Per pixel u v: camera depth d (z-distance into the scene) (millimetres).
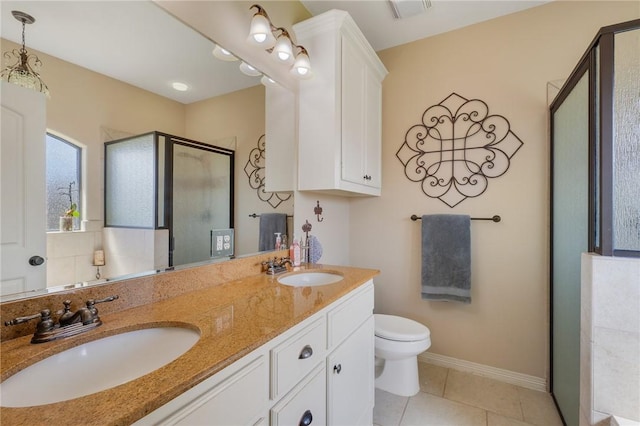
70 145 893
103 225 971
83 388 702
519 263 1982
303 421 979
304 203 1939
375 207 2473
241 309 1014
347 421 1305
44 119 833
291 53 1511
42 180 826
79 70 916
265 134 1639
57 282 851
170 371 611
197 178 1314
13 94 771
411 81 2336
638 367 1065
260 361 805
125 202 1040
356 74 1917
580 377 1266
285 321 903
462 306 2158
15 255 770
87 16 938
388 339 1786
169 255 1192
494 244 2053
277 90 1698
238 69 1462
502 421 1633
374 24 2125
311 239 1975
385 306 2430
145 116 1106
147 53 1104
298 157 1809
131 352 831
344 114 1771
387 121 2428
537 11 1937
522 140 1968
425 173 2277
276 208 1719
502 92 2027
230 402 704
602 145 1131
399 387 1862
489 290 2070
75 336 756
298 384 967
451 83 2191
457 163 2166
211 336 790
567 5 1860
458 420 1641
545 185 1906
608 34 1119
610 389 1104
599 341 1120
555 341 1791
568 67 1854
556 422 1623
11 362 633
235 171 1493
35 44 817
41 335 727
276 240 1729
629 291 1076
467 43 2143
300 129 1797
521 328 1979
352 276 1530
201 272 1280
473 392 1893
